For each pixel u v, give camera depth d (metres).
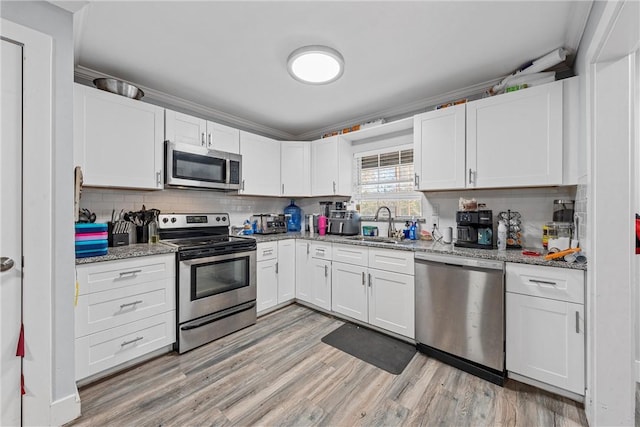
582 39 1.67
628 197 1.32
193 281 2.19
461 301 1.92
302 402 1.58
